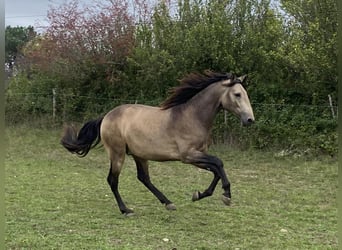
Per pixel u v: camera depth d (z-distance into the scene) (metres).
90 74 15.86
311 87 12.52
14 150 12.91
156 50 14.04
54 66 16.28
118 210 6.82
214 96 6.05
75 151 7.01
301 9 12.27
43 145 13.58
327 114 12.07
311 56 11.66
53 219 6.20
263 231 5.80
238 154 11.95
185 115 6.08
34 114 16.28
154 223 6.07
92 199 7.57
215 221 6.24
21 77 17.42
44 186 8.57
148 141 6.20
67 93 16.02
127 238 5.37
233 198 7.77
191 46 13.37
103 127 6.71
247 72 13.17
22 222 5.99
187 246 5.11
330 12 11.58
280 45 13.08
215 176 5.94
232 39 13.16
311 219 6.45
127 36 15.21
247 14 13.39
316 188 8.70
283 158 11.48
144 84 14.67
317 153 11.56
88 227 5.83
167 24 14.12
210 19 13.57
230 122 12.83
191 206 7.12
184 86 6.14
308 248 5.11
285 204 7.43
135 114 6.43
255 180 9.44
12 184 8.66
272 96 13.03
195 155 5.98
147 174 6.87
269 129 12.30
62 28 16.12
